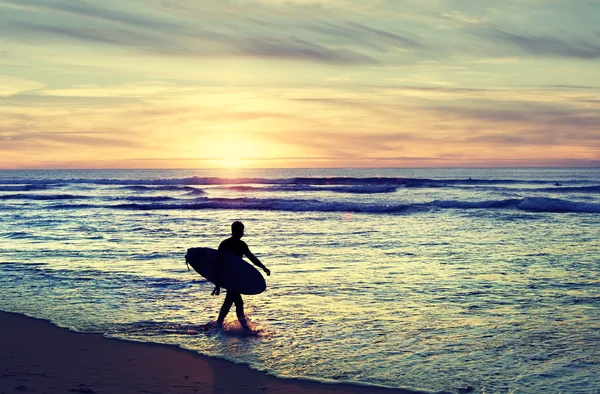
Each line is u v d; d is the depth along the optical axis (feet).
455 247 53.57
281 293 33.17
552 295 31.86
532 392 17.65
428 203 109.40
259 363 20.80
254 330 25.29
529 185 207.82
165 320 27.35
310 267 42.47
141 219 90.02
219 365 20.63
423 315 27.63
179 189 190.60
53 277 39.34
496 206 104.17
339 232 68.23
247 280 25.86
